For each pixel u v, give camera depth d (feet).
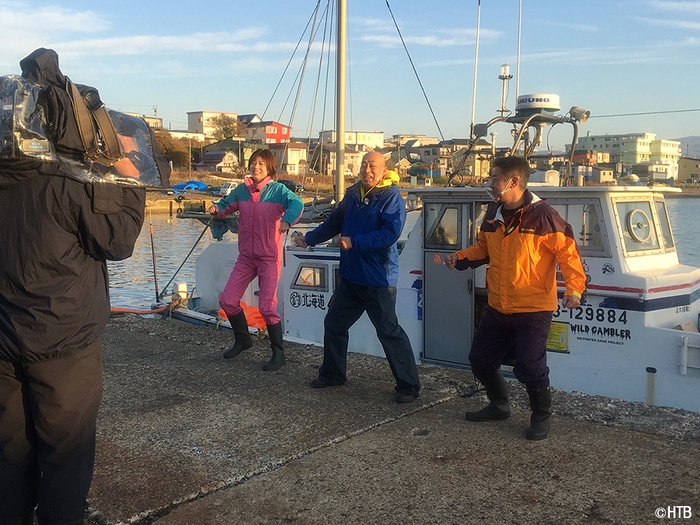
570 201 21.48
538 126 28.40
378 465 11.71
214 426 13.78
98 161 8.15
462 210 23.29
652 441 12.50
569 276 12.21
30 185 7.92
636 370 20.49
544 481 10.93
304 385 16.62
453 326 23.93
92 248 8.36
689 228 85.46
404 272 25.34
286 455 12.20
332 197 33.24
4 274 7.93
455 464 11.68
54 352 8.09
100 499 10.58
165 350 20.35
